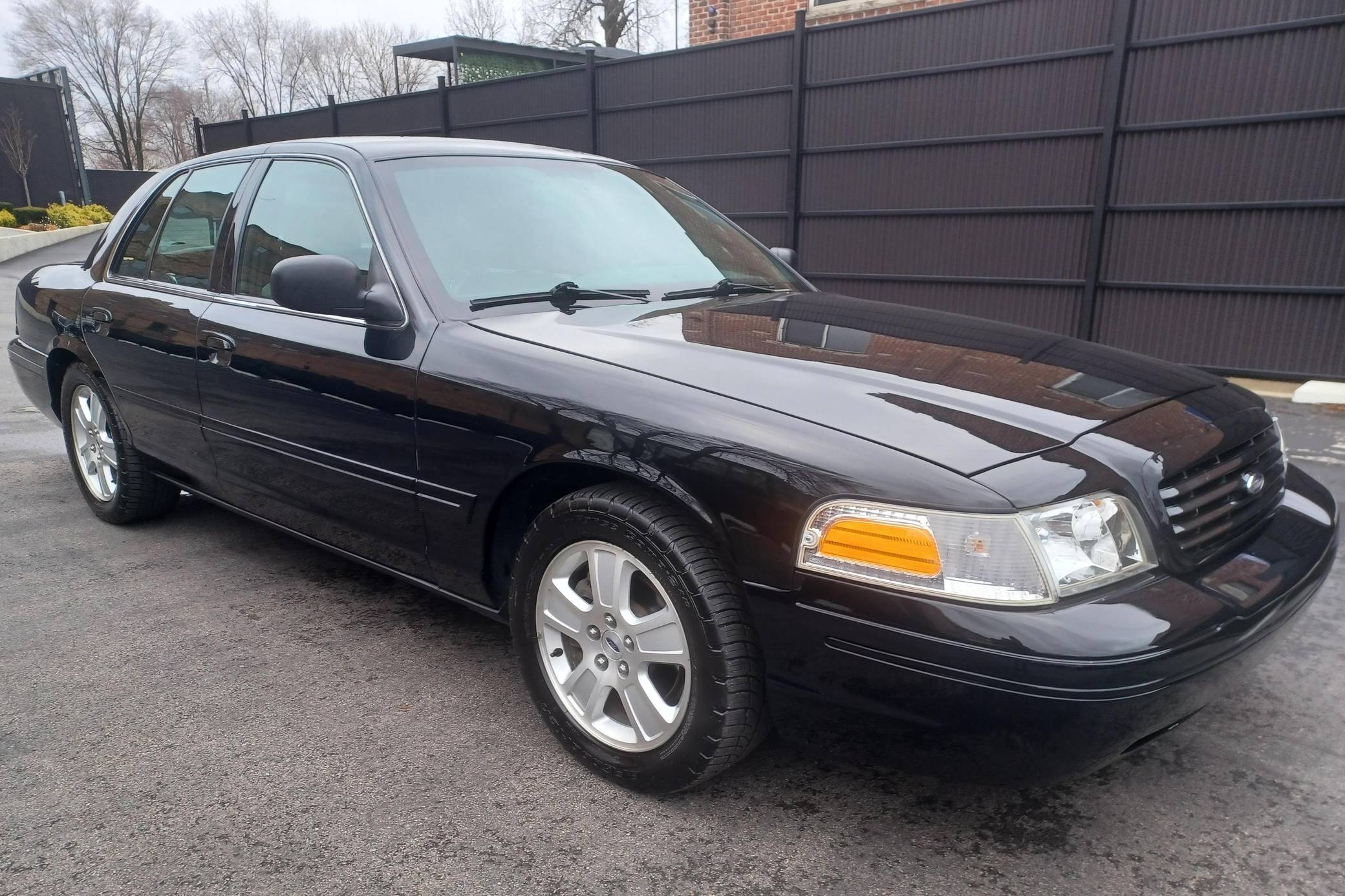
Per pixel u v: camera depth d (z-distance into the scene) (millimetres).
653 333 2393
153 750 2387
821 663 1831
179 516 4246
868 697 1794
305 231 2916
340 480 2736
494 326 2455
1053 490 1728
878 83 8711
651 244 3090
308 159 3023
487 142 3223
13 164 34188
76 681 2742
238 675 2785
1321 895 1886
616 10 29203
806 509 1815
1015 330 2695
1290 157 6820
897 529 1730
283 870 1943
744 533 1884
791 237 9648
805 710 1901
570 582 2271
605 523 2078
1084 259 7906
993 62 7961
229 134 17781
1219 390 2365
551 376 2223
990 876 1936
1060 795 2219
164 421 3441
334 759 2350
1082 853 2012
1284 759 2369
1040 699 1626
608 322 2498
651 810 2148
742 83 9695
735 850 2012
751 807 2162
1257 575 1938
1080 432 1890
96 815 2123
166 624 3127
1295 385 7156
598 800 2189
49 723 2516
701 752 2018
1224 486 2029
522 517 2451
